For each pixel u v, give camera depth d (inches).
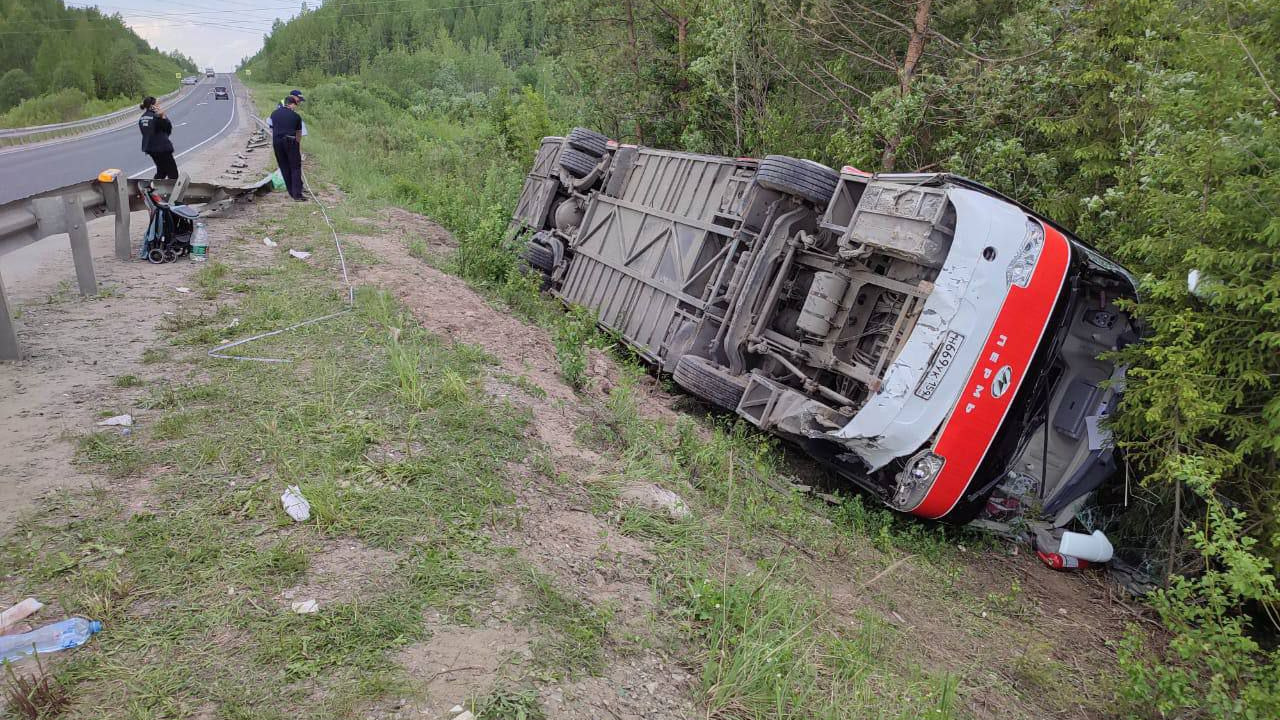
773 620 146.3
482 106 2034.9
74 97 2620.6
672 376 333.1
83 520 130.7
